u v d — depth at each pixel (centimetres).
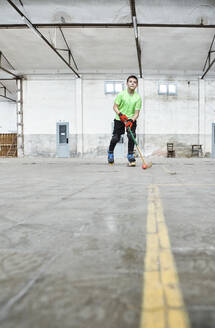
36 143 1379
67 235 74
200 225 83
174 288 41
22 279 45
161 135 1343
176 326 30
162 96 1339
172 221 88
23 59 1268
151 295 39
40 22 869
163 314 33
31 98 1370
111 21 863
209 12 820
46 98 1365
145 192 162
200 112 1335
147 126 1342
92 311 35
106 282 44
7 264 53
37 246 65
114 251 60
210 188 179
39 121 1373
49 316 34
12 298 39
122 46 1165
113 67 1311
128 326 31
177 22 866
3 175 320
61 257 56
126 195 151
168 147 1339
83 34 1094
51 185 211
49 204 126
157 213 101
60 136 1370
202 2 795
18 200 138
